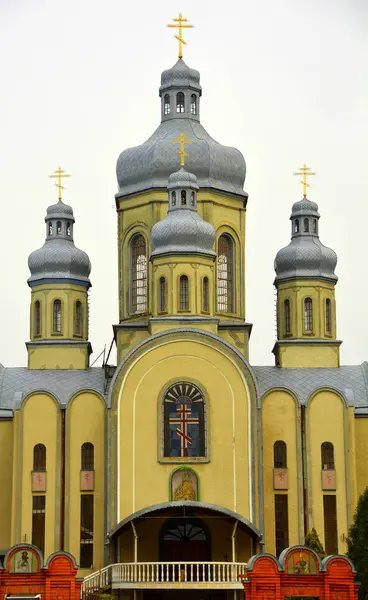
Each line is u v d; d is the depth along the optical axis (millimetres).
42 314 96875
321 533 88250
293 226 99500
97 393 89875
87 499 88500
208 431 87938
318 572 68000
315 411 90062
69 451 88875
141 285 97312
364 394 93125
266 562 67938
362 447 91688
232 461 87625
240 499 87000
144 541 87062
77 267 97875
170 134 99250
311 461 89250
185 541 87375
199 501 86188
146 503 86875
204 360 88875
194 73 101375
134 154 98875
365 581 72875
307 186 100312
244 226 98875
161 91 101312
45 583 68562
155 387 88500
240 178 99312
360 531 74438
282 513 88562
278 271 98625
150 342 88812
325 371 94688
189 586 80625
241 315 97375
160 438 87750
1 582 68250
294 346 96000
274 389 90188
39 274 97562
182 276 91062
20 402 89688
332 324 97250
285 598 72000
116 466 87125
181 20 102250
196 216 92875
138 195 98125
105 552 86750
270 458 89438
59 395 92062
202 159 97812
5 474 90500
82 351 96188
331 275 97938
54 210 99062
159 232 91812
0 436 91062
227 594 83625
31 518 88188
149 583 80688
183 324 90188
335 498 88812
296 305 96938
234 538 85500
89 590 82188
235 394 88562
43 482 88688
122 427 87812
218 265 97500
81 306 97750
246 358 94625
